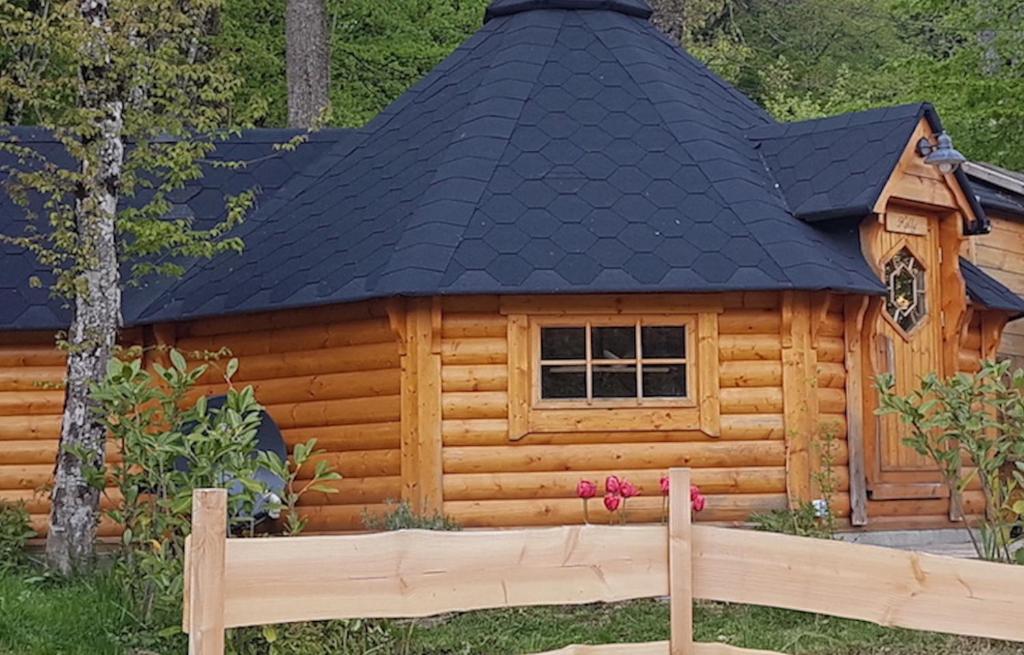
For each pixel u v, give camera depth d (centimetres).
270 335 1242
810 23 3369
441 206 1167
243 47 2427
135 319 1295
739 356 1158
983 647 851
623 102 1291
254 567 489
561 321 1144
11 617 856
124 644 832
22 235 1376
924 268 1302
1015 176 1681
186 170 1205
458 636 877
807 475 1148
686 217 1171
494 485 1130
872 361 1221
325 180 1366
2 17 1080
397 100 1430
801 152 1277
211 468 815
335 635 793
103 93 1078
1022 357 1634
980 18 2184
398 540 510
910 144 1236
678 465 1143
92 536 1059
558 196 1180
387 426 1152
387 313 1144
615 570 532
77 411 1057
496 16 1445
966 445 945
